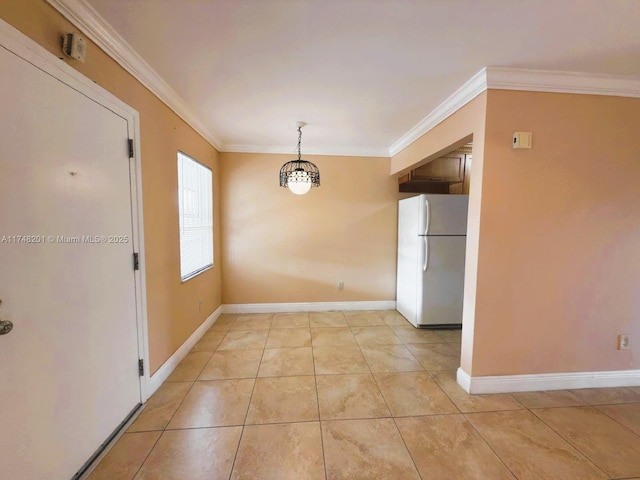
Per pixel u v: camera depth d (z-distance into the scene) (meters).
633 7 1.24
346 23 1.37
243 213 3.72
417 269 3.26
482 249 1.94
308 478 1.34
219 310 3.69
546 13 1.29
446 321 3.26
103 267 1.47
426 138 2.78
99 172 1.44
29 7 1.06
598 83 1.88
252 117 2.65
